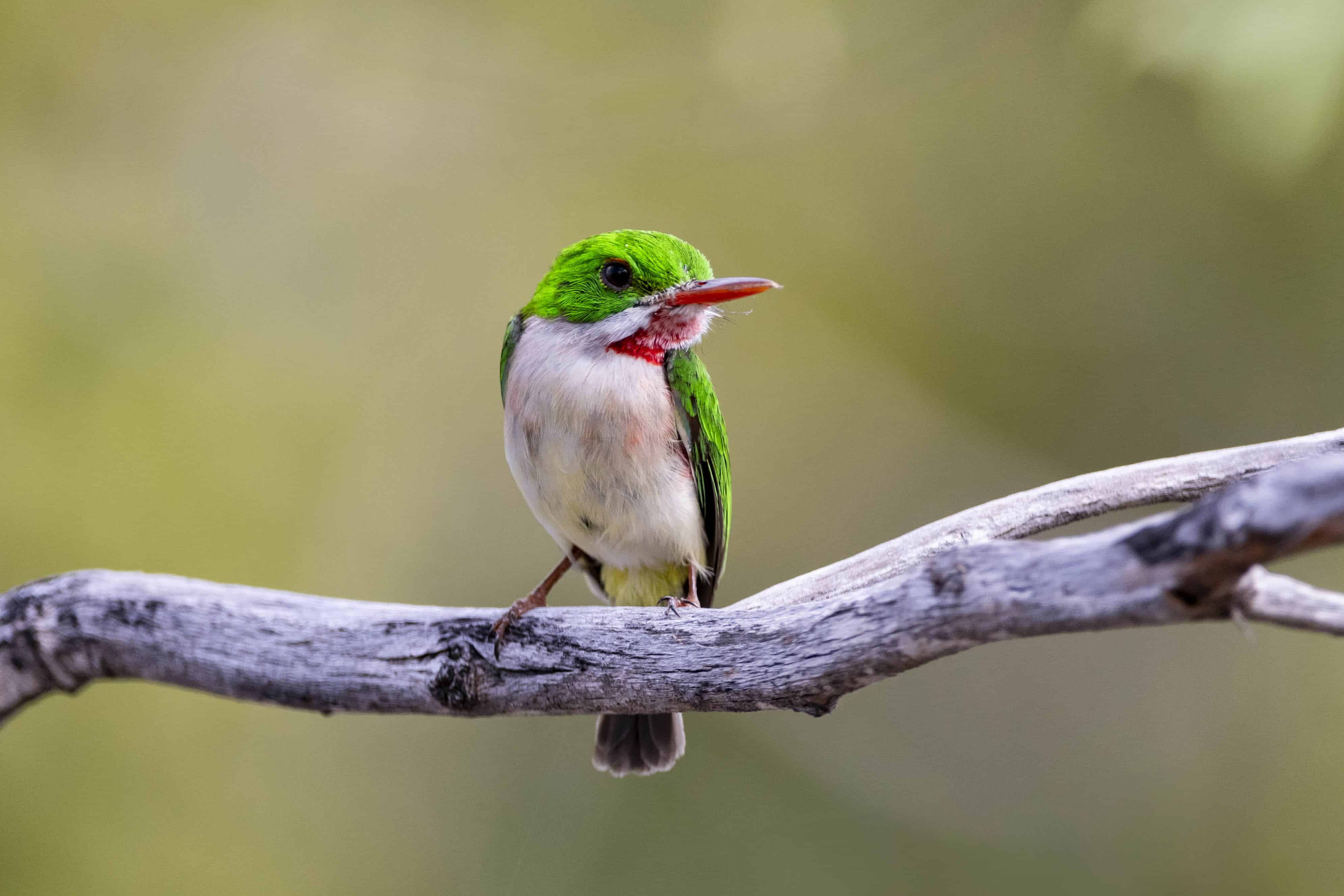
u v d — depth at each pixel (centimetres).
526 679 561
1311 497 365
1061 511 637
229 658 595
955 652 459
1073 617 420
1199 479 633
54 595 615
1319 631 389
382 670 581
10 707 624
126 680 620
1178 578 393
